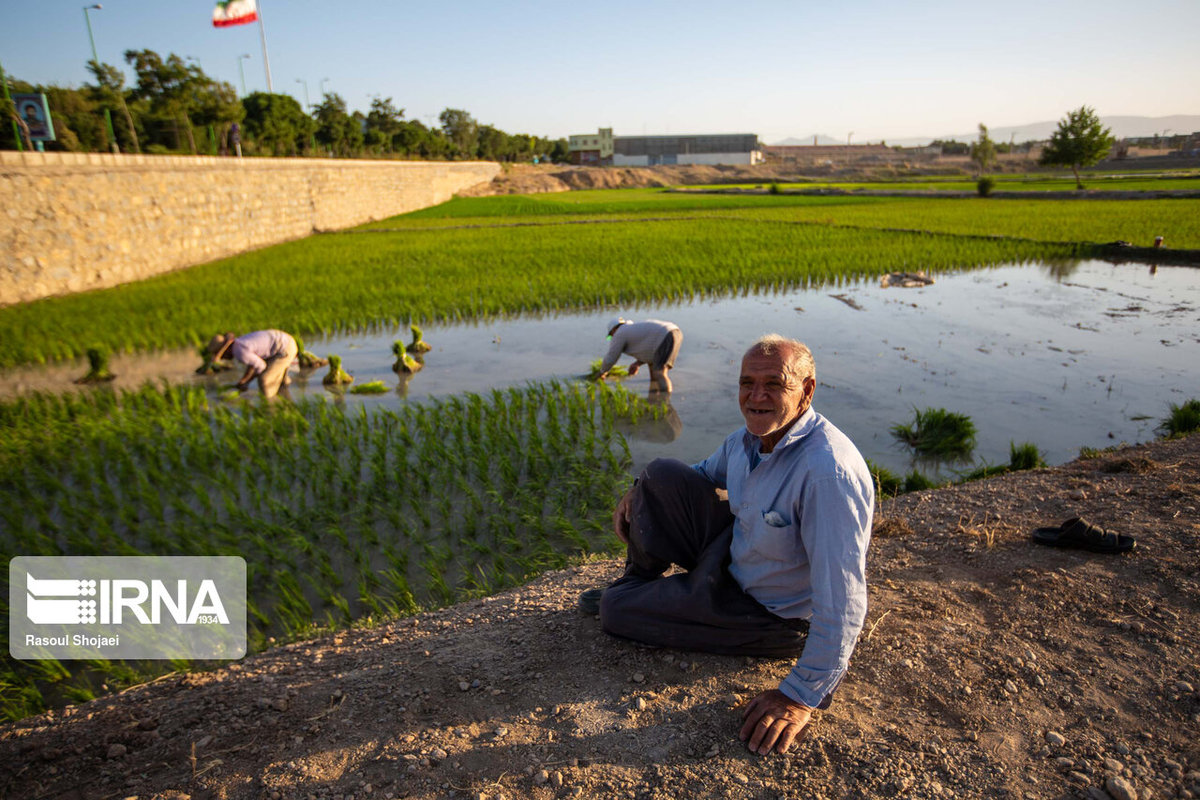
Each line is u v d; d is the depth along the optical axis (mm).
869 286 17172
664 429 8328
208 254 23188
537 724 2719
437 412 8688
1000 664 2953
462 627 3701
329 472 6871
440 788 2393
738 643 2957
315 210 31984
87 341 12547
